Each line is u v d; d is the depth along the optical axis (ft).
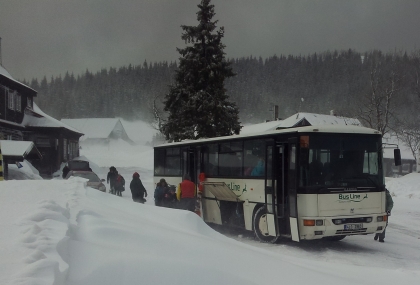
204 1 118.83
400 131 146.20
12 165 103.60
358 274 19.70
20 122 138.21
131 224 18.70
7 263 10.24
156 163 63.67
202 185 49.26
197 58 117.19
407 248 36.40
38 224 14.19
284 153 36.63
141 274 11.96
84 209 19.80
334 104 482.28
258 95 539.29
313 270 17.87
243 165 42.29
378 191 36.06
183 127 116.37
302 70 565.53
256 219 39.88
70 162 99.25
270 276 14.85
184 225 23.57
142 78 613.52
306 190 34.32
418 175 96.68
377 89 122.52
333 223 34.19
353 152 36.01
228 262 15.07
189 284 12.30
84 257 12.23
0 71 125.18
